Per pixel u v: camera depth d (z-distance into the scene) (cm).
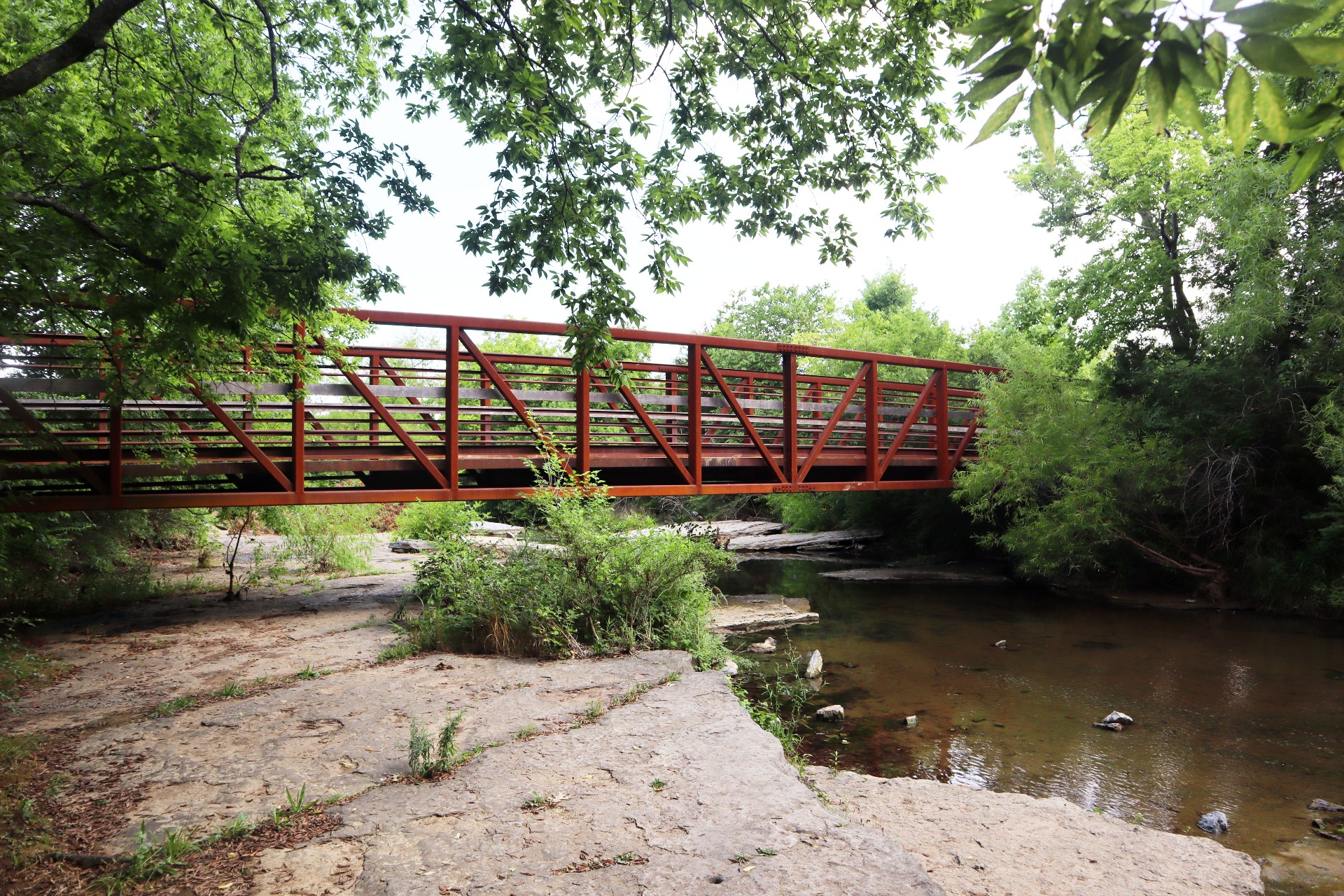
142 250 429
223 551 1509
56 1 689
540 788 384
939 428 1593
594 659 674
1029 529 1413
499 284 604
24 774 411
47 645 750
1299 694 791
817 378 1442
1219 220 1286
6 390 739
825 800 447
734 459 1285
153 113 648
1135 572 1452
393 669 648
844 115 784
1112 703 757
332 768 418
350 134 553
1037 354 1498
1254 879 370
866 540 2216
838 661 929
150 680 618
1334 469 1184
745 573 1745
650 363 1183
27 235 402
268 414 1139
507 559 782
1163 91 133
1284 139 138
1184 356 1546
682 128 752
